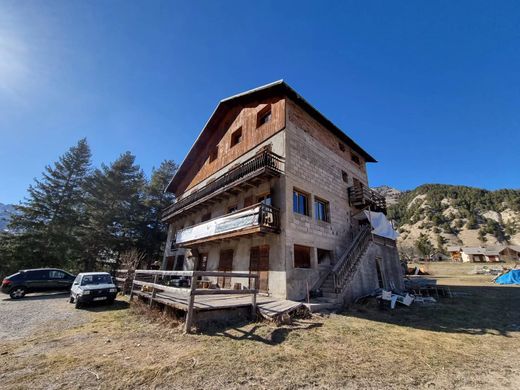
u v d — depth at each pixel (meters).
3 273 24.50
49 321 8.31
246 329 6.79
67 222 28.39
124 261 20.89
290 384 3.89
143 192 36.22
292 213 11.80
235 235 11.97
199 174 22.16
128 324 7.76
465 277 31.31
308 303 9.35
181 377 4.07
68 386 3.75
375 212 17.02
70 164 31.55
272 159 12.41
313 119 15.66
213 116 19.83
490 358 5.04
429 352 5.36
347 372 4.34
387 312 9.76
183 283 14.71
